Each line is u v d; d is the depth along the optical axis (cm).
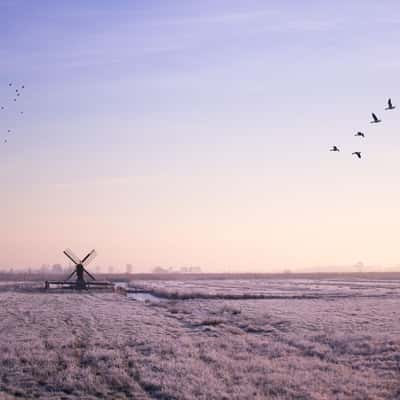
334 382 2144
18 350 2933
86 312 5522
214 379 2186
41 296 8644
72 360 2634
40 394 1983
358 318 4572
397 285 14212
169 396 1911
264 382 2147
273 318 4650
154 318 4881
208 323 4375
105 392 1997
